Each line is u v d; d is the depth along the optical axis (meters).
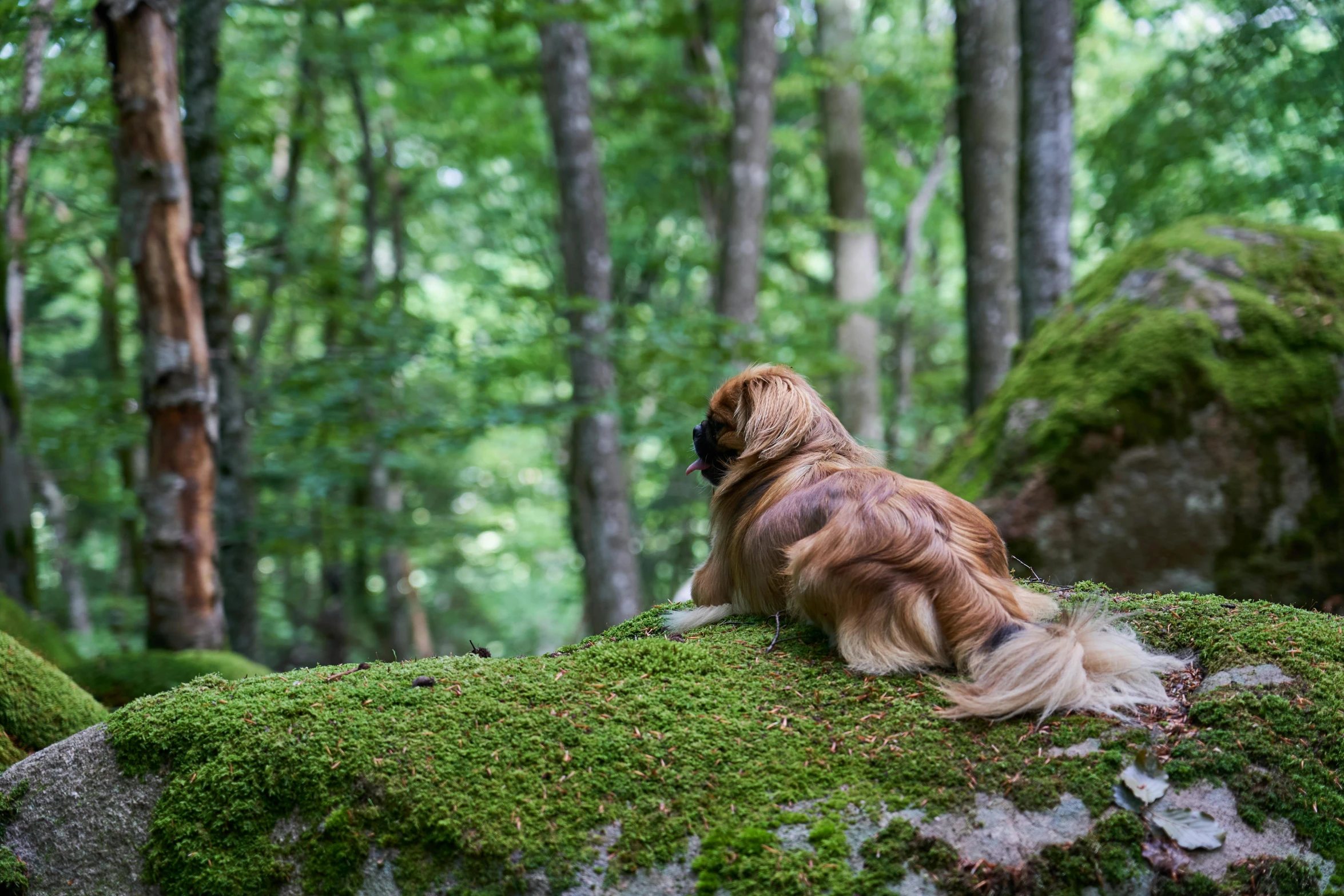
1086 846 2.44
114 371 14.53
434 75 14.48
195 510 6.55
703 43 16.19
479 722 2.86
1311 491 5.82
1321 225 11.34
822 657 3.26
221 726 2.87
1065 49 8.59
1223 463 5.89
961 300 22.91
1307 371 5.93
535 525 24.81
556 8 9.71
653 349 10.25
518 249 19.78
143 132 6.23
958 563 3.15
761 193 13.39
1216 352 6.04
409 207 18.58
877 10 18.19
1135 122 10.34
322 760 2.73
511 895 2.47
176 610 6.51
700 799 2.60
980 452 6.56
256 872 2.63
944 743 2.74
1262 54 9.18
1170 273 6.46
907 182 20.77
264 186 15.27
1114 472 5.98
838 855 2.43
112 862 2.76
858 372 15.45
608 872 2.46
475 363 10.23
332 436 11.66
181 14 8.38
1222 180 10.39
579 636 21.27
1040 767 2.62
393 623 16.84
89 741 2.95
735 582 3.82
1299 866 2.45
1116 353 6.24
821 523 3.46
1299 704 2.79
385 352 9.79
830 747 2.75
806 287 22.14
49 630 6.25
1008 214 10.88
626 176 17.92
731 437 4.03
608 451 12.12
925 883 2.38
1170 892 2.40
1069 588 4.01
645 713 2.89
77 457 12.88
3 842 2.82
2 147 8.34
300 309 16.03
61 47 7.11
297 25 12.34
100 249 15.18
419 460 15.96
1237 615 3.31
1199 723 2.78
